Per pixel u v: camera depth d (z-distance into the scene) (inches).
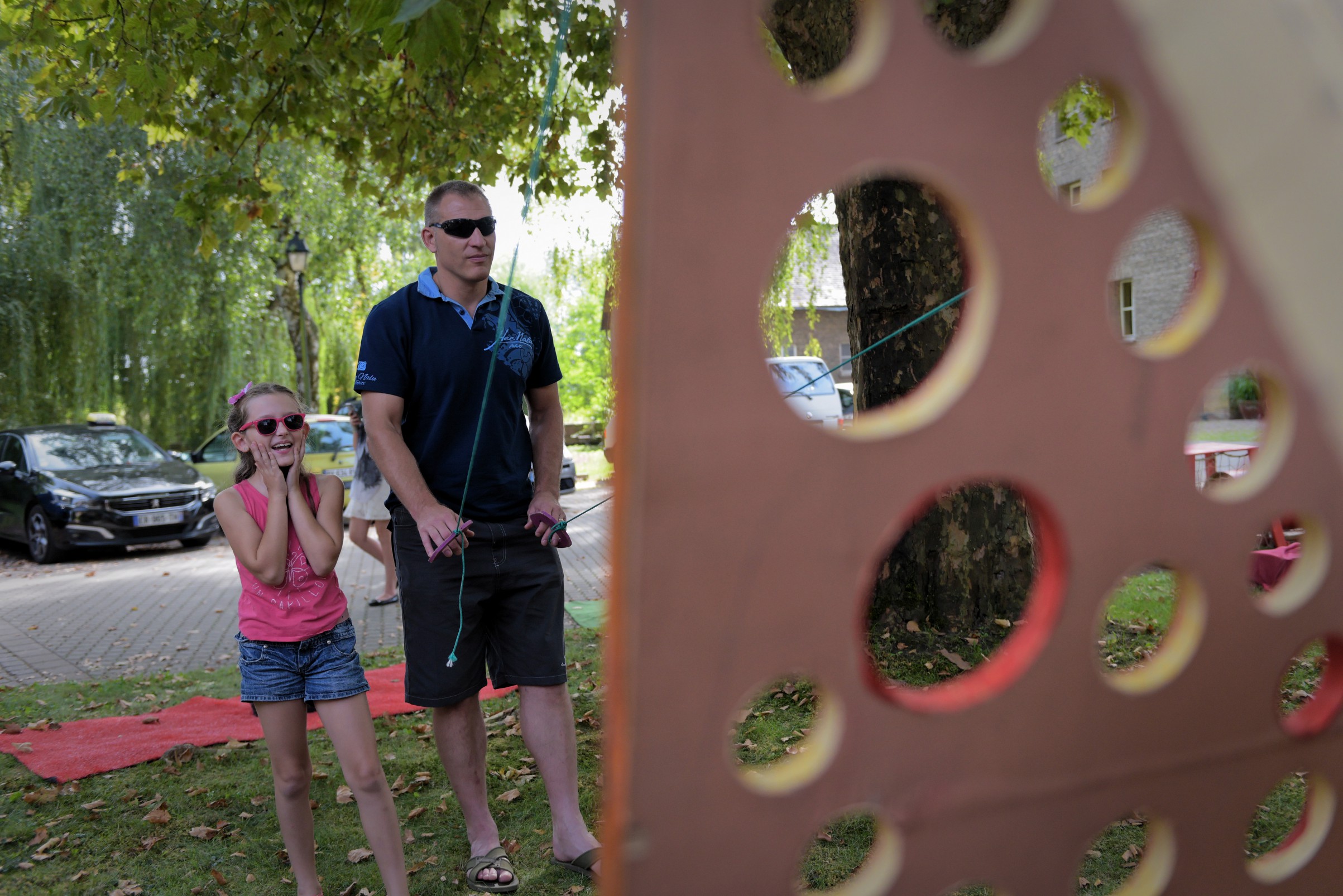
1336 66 34.3
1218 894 38.1
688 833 29.1
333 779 143.4
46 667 236.1
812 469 29.4
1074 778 34.6
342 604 96.0
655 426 27.5
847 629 30.3
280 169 613.6
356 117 273.9
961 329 33.3
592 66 223.1
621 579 28.0
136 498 427.2
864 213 172.6
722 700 28.9
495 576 107.9
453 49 134.2
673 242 27.3
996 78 30.9
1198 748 36.6
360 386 105.6
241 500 93.4
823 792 31.1
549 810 127.9
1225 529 35.6
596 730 163.3
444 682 105.3
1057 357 32.4
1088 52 32.3
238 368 666.8
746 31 27.8
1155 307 845.8
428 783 139.6
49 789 141.1
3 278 589.3
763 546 29.0
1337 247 34.4
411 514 103.2
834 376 930.7
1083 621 34.0
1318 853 40.2
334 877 112.0
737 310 28.1
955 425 31.1
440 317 107.5
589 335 948.0
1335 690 40.1
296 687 93.5
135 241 597.3
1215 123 33.9
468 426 108.0
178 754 154.6
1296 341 35.3
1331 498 36.9
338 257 746.8
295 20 223.6
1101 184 35.1
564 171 234.8
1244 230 34.4
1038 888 34.5
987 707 33.1
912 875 32.7
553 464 116.3
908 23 29.6
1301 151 34.4
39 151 574.6
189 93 251.1
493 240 108.0
